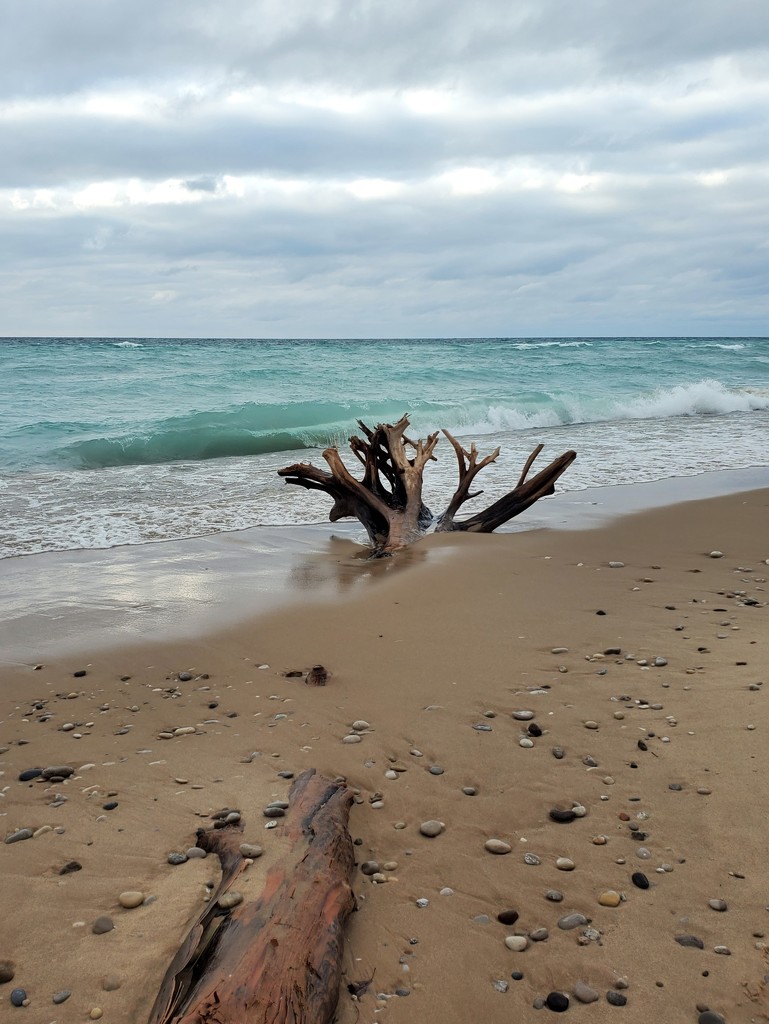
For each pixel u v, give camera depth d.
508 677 4.66
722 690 4.30
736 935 2.52
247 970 2.22
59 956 2.48
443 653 5.09
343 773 3.60
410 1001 2.31
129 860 2.96
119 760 3.80
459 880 2.83
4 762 3.81
